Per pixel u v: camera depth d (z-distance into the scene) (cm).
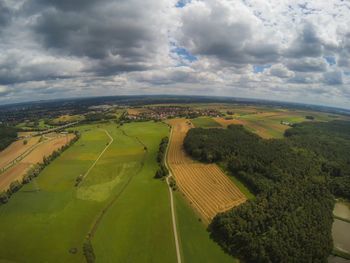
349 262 7900
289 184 11131
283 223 8388
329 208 10319
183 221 9394
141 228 9019
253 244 7588
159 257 7681
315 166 13788
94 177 13638
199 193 11412
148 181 12850
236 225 8350
